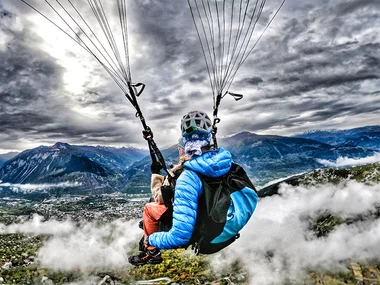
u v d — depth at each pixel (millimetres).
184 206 3047
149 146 3748
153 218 3557
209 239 3170
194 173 3156
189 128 3291
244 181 3260
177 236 3035
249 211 3180
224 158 3223
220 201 3066
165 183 3459
